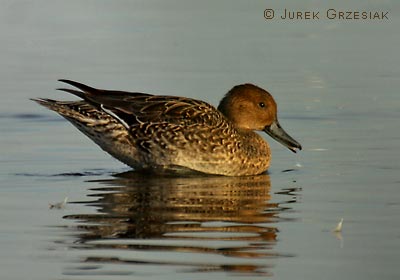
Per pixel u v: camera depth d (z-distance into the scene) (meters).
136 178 13.66
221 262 9.62
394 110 17.14
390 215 11.27
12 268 9.45
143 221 11.09
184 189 12.93
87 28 23.52
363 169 13.77
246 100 14.84
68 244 10.20
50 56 21.09
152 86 18.67
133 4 26.30
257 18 24.64
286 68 20.23
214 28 23.64
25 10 25.41
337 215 11.33
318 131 16.02
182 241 10.30
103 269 9.41
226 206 11.87
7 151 14.93
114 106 14.30
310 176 13.59
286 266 9.51
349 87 18.77
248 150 14.19
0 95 18.25
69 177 13.52
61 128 16.44
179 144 14.11
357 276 9.21
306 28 23.80
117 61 20.73
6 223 11.01
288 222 11.08
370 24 24.03
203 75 19.62
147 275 9.25
